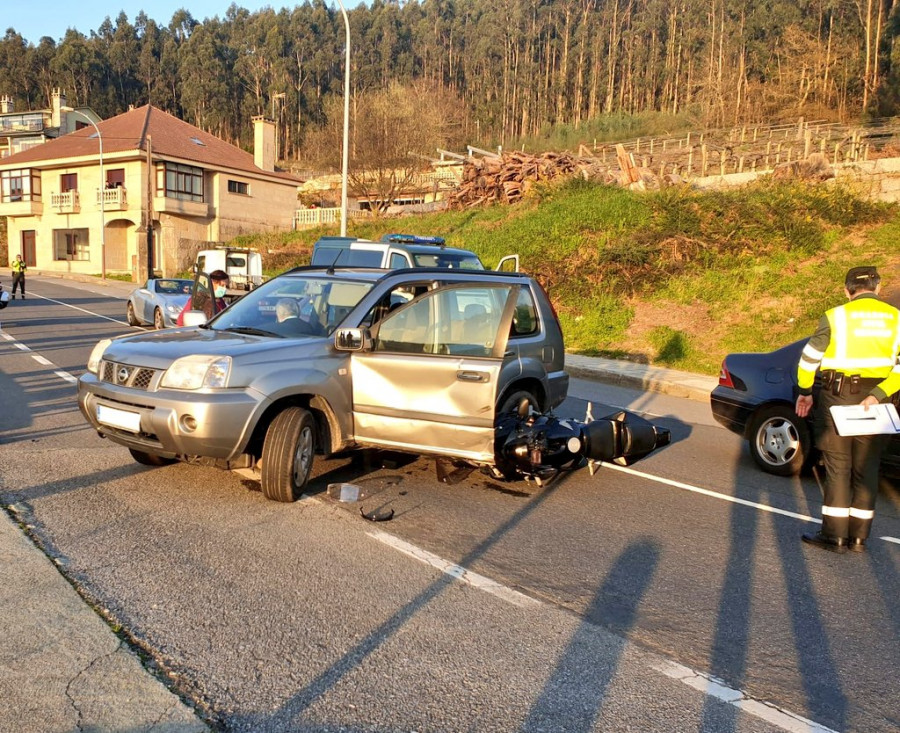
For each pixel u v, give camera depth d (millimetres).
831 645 3684
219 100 110688
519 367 6184
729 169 30656
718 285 17469
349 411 5652
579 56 92312
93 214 43719
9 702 2779
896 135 31938
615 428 6371
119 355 5375
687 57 80375
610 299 18047
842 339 4910
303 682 3061
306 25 121875
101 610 3574
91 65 120312
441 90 86000
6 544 4277
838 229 19094
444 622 3664
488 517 5367
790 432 7008
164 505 5156
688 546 5023
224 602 3744
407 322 5660
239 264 19781
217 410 4898
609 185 27703
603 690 3125
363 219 41000
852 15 57875
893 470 6312
